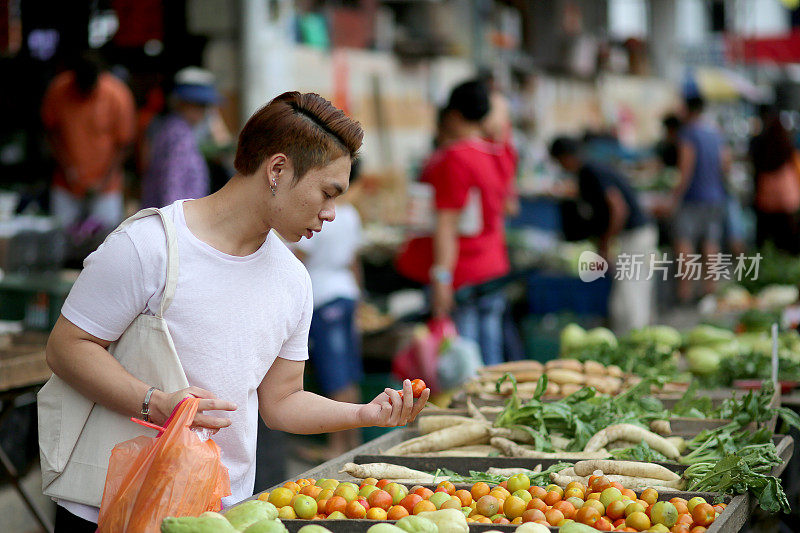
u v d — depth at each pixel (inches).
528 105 1056.8
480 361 407.8
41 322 387.9
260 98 557.0
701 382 330.0
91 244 531.5
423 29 793.6
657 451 228.7
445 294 420.2
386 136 762.2
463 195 419.8
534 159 1002.1
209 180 506.3
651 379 271.3
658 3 1475.1
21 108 641.6
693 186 810.2
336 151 171.6
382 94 757.3
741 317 432.8
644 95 1409.9
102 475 175.9
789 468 289.0
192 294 174.9
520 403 252.5
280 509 174.2
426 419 251.8
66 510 181.5
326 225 423.5
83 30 651.5
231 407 168.4
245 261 179.3
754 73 1764.3
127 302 172.9
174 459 157.6
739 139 1439.5
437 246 423.5
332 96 698.2
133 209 611.8
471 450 241.0
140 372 175.0
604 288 637.9
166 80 592.7
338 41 714.8
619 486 185.3
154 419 169.3
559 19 1144.2
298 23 679.1
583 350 335.3
